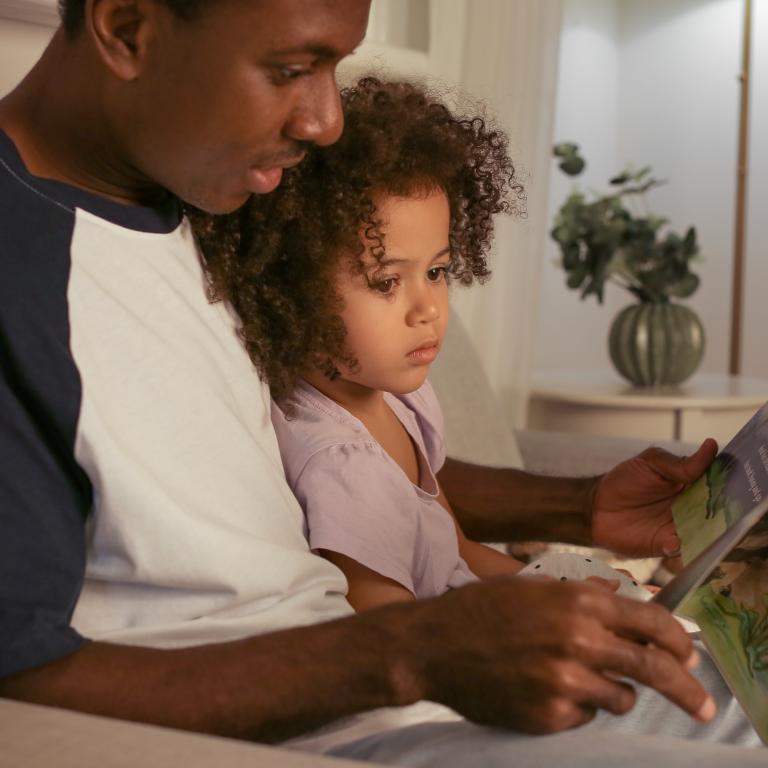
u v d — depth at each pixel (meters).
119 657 0.65
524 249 2.13
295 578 0.78
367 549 0.94
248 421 0.85
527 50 2.12
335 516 0.94
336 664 0.63
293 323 0.95
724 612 0.76
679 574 0.69
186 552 0.72
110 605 0.73
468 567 1.16
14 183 0.73
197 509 0.74
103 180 0.79
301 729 0.65
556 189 3.54
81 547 0.68
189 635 0.73
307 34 0.67
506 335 2.13
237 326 0.90
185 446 0.75
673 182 3.66
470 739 0.61
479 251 1.14
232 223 0.90
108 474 0.69
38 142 0.77
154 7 0.68
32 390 0.68
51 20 1.12
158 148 0.72
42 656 0.63
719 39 3.52
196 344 0.81
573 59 3.57
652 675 0.57
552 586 0.60
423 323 0.99
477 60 2.06
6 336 0.68
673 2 3.62
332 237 0.95
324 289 0.97
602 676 0.59
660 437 2.21
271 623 0.76
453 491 1.21
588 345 3.71
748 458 0.87
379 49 1.76
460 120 1.13
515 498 1.18
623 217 2.40
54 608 0.65
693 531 0.91
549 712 0.58
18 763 0.49
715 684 0.86
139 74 0.70
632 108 3.74
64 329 0.70
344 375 1.01
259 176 0.73
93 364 0.71
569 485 1.16
